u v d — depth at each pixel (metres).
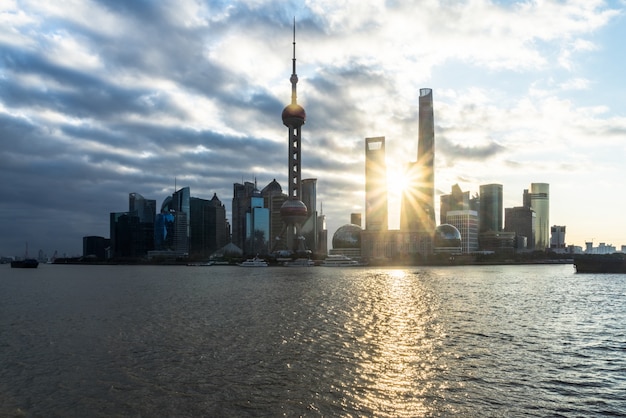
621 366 54.53
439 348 63.91
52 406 42.62
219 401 43.22
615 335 73.81
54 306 121.44
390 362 56.22
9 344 68.69
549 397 43.97
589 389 46.25
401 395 44.44
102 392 46.16
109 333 77.25
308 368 53.56
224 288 182.12
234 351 62.38
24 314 104.31
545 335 73.69
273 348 64.06
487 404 42.19
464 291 160.38
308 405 41.97
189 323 87.06
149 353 61.69
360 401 42.97
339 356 59.31
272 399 43.53
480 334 74.56
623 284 197.50
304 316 95.62
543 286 185.38
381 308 109.44
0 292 173.62
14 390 46.97
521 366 54.41
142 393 45.66
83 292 169.75
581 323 86.19
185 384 48.16
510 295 144.12
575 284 197.88
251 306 115.25
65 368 54.72
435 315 96.81
